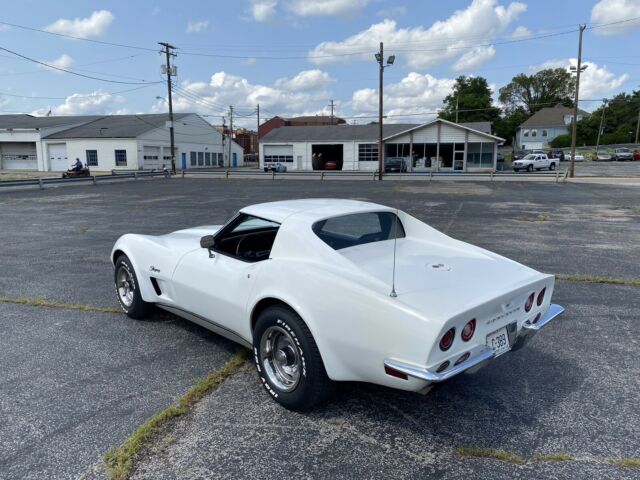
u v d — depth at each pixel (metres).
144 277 4.30
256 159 84.19
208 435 2.72
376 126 53.84
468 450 2.57
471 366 2.50
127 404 3.05
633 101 93.19
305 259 2.99
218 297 3.47
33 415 2.91
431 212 13.36
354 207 3.61
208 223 11.44
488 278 2.96
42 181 24.75
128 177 31.58
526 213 13.12
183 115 56.97
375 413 2.96
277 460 2.50
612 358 3.74
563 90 97.62
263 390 3.25
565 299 5.23
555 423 2.83
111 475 2.37
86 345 3.99
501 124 91.25
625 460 2.48
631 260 7.18
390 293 2.59
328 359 2.72
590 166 48.44
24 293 5.53
